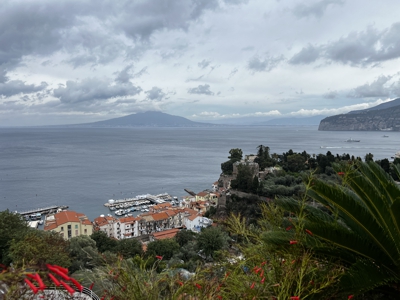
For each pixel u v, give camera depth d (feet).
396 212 16.65
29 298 10.02
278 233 18.34
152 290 14.07
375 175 22.25
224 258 20.45
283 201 21.31
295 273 15.61
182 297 14.32
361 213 17.92
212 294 14.39
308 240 18.04
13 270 7.90
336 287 17.08
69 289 7.89
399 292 19.38
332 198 18.06
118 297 13.96
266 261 17.48
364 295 20.29
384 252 18.62
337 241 18.35
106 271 15.74
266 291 15.43
